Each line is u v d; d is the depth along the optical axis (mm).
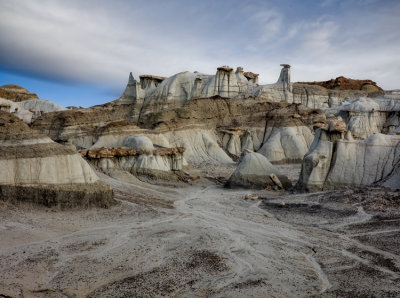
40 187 27281
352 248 21500
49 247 20203
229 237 23219
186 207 34344
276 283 16328
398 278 17016
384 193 32875
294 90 107500
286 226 27062
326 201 33719
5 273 16391
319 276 17344
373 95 110688
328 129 41344
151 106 99500
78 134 76938
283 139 77625
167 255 19578
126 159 51125
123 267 17859
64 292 15180
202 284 16109
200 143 77312
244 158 48750
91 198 29438
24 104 108312
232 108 88438
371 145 39500
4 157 27078
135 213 29344
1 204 25406
